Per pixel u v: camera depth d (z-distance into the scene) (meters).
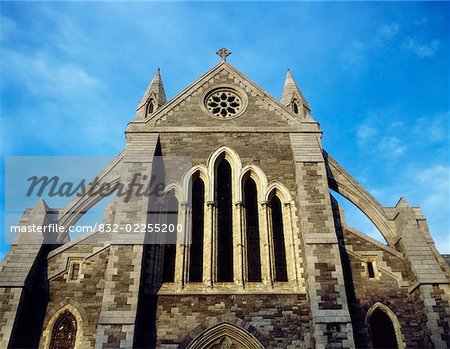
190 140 28.47
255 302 22.73
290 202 26.06
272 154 28.00
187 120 29.59
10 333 20.94
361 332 22.25
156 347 21.39
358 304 23.09
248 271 24.59
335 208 26.28
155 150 27.41
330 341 20.52
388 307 23.17
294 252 24.39
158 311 22.38
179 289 23.12
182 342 21.55
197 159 27.66
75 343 21.86
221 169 28.23
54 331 22.34
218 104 30.86
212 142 28.42
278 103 30.45
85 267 23.89
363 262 24.47
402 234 25.28
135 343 20.78
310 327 21.92
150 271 23.52
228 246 25.52
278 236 25.77
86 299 23.00
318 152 27.19
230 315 22.31
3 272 22.73
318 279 22.23
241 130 28.98
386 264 24.45
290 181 26.98
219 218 26.39
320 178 25.89
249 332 21.84
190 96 30.88
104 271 23.83
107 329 20.50
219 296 22.89
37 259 23.83
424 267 23.53
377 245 25.00
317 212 24.50
